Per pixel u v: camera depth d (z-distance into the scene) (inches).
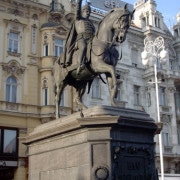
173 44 1509.6
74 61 337.1
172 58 1478.8
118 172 266.2
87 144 271.1
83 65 318.7
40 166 327.9
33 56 1080.2
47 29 1102.4
